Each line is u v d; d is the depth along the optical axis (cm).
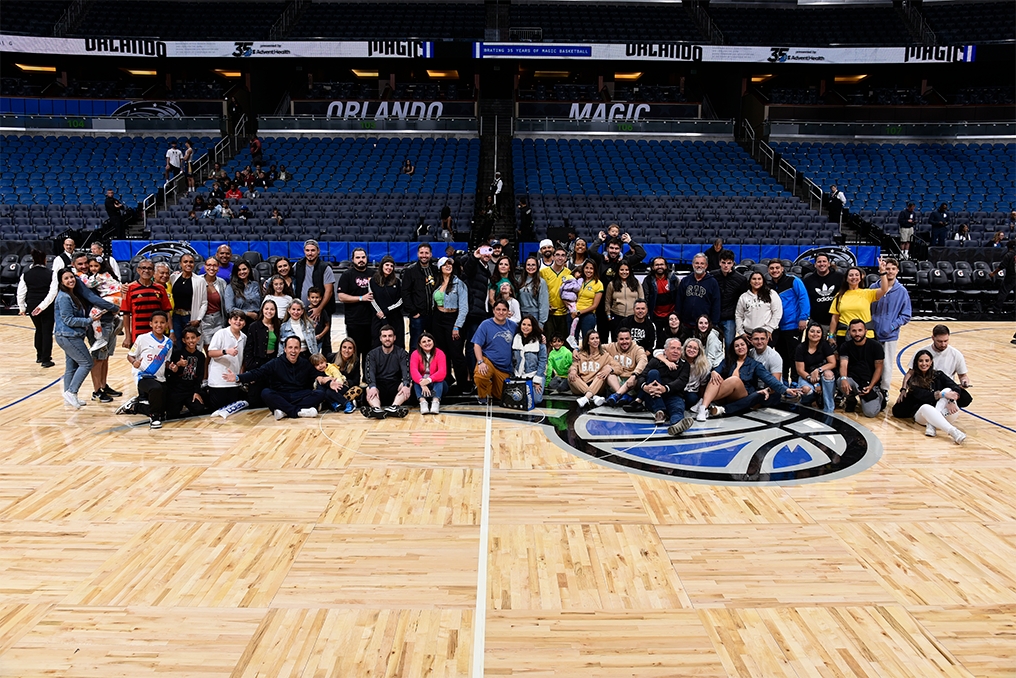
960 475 500
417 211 1677
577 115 2155
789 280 713
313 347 676
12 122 2033
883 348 673
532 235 1557
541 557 377
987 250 1379
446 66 2544
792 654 295
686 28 2516
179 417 639
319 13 2528
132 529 407
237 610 325
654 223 1612
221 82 2484
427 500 452
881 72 2503
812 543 395
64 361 880
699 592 343
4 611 322
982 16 2425
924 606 332
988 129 2019
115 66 2488
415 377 659
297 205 1684
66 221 1625
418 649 296
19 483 475
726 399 657
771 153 1980
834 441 575
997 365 880
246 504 444
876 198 1773
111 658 290
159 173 1877
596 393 705
